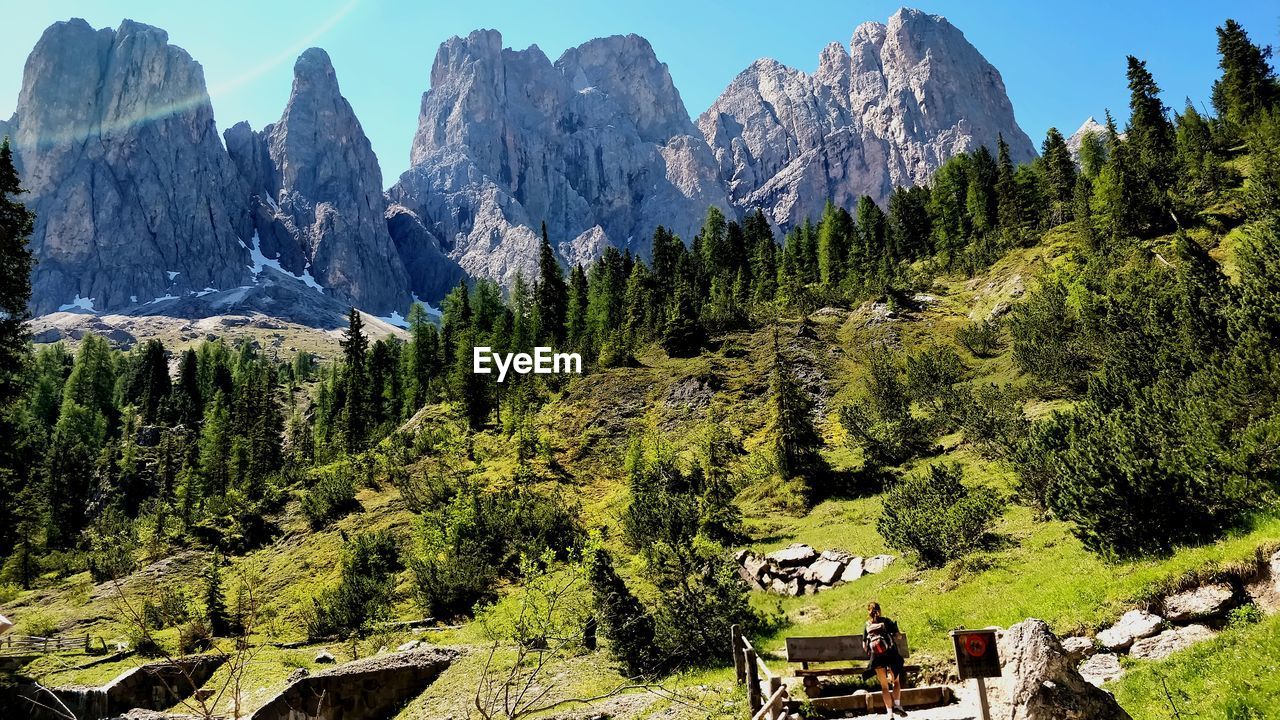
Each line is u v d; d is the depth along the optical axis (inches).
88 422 4584.2
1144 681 491.2
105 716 1198.3
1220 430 778.2
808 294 4003.4
